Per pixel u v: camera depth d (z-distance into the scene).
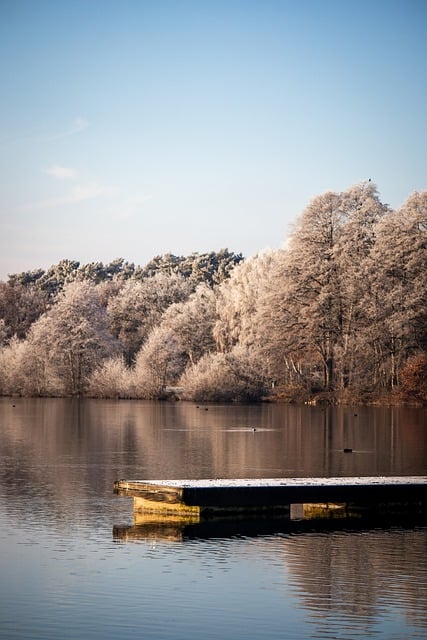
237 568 20.98
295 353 99.81
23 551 22.33
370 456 43.16
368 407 89.44
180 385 107.88
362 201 99.62
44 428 59.41
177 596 18.91
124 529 24.81
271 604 18.44
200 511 26.11
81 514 26.81
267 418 71.44
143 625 17.22
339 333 97.50
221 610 18.08
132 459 40.91
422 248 95.56
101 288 176.62
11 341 121.00
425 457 42.69
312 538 24.09
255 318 100.19
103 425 62.44
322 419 70.62
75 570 20.73
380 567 21.14
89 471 36.38
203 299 139.00
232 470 37.09
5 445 47.41
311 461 40.78
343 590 19.38
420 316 93.19
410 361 92.19
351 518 26.84
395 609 18.17
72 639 16.52
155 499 26.44
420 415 76.12
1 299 164.12
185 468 37.62
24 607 18.17
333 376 99.06
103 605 18.33
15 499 29.31
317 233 99.00
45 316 119.75
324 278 97.19
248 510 26.52
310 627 17.19
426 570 20.91
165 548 22.73
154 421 66.88
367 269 95.06
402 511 27.56
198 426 62.16
